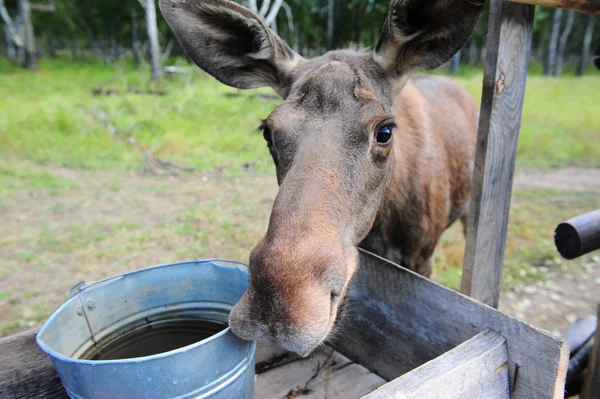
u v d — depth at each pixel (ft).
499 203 2.21
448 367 1.33
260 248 1.40
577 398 2.64
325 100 1.77
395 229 2.61
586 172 7.84
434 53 2.07
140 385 1.26
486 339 1.47
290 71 2.19
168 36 29.25
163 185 6.92
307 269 1.33
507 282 4.36
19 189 6.61
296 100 1.83
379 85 2.07
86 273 4.42
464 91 3.76
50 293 4.09
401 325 1.90
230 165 7.89
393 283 1.89
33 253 4.78
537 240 5.16
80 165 7.81
